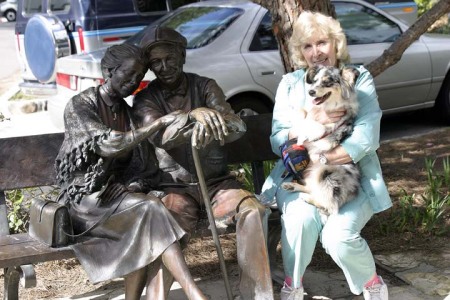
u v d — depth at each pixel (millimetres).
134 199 3299
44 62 9469
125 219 3281
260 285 3361
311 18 3775
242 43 6758
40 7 10023
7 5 29781
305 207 3555
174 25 7250
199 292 3107
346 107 3625
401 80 7641
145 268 3332
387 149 7398
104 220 3324
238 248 3410
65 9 9398
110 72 3510
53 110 7477
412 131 8242
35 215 3520
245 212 3395
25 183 3891
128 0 9203
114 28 9172
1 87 13125
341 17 7371
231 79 6602
